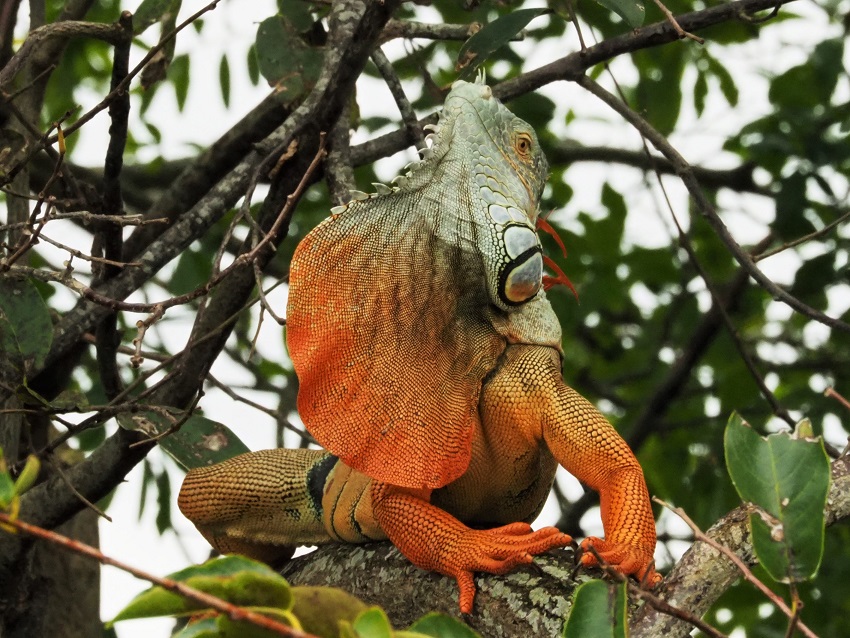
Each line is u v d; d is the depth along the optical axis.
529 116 10.95
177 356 6.83
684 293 12.54
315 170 8.09
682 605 5.08
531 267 6.54
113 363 7.62
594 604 4.49
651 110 11.94
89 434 10.71
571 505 10.74
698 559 5.18
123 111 6.84
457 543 6.29
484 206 6.52
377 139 9.09
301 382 6.29
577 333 12.89
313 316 6.32
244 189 8.27
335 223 6.33
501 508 7.09
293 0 8.98
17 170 6.78
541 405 6.57
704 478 11.12
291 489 7.41
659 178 9.04
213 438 7.96
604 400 12.42
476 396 6.58
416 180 6.44
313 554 7.39
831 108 11.66
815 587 10.27
